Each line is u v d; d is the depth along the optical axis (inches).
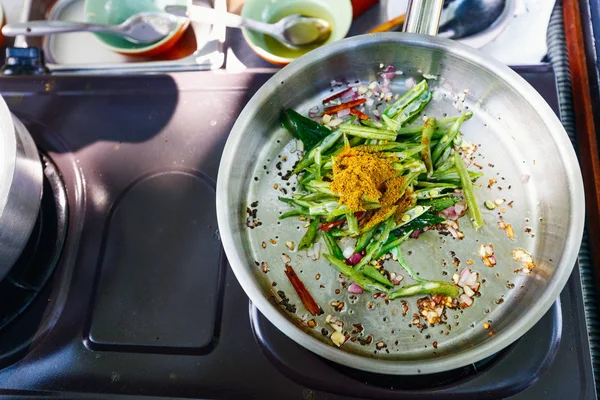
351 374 12.5
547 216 14.0
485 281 13.8
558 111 14.4
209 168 14.8
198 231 14.1
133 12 16.4
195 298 13.4
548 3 15.9
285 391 12.4
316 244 14.5
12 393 12.6
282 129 16.0
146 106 15.5
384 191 13.8
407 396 12.2
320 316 13.6
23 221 12.7
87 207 14.6
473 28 15.9
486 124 15.4
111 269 13.9
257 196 15.2
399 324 13.4
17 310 13.5
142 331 13.2
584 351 12.3
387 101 15.9
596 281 14.3
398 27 16.2
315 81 15.3
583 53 15.5
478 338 13.1
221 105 15.4
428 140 14.7
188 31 16.8
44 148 15.2
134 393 12.5
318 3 16.2
